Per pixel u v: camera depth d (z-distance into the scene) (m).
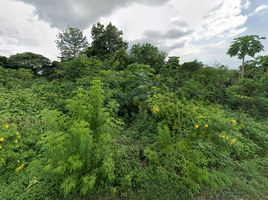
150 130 3.18
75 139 1.50
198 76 3.11
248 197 1.76
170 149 2.07
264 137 2.79
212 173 2.00
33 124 3.04
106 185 1.73
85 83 4.50
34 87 4.95
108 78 4.52
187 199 1.67
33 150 2.46
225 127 2.06
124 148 2.41
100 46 15.45
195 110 1.93
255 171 2.17
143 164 2.22
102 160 1.81
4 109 3.36
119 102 3.85
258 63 5.02
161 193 1.72
